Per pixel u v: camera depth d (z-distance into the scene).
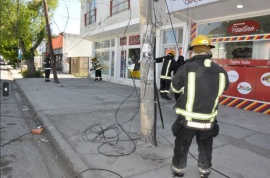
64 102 9.07
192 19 9.55
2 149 4.95
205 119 2.99
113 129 5.67
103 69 19.53
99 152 4.34
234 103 8.38
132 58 15.41
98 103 8.84
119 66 16.98
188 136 3.25
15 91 13.84
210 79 2.96
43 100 9.53
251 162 4.03
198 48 3.09
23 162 4.38
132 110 7.73
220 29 8.95
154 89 4.48
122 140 4.93
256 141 5.05
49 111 7.54
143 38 4.36
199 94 2.95
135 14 12.75
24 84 15.34
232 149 4.57
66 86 14.39
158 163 3.91
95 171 3.67
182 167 3.43
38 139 5.56
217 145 4.76
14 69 35.56
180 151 3.38
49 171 4.05
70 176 3.87
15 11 19.08
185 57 10.20
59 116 6.93
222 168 3.79
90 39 20.66
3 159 4.49
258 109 7.71
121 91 12.34
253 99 7.88
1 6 18.36
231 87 8.50
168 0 8.91
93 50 21.41
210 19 9.20
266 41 7.61
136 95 10.95
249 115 7.29
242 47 8.26
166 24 11.45
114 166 3.82
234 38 8.45
